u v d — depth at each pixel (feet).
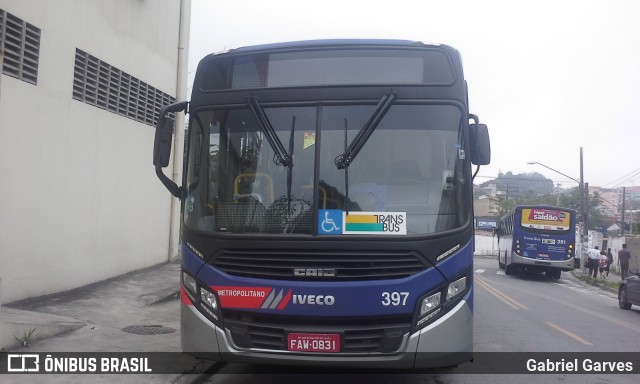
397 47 17.01
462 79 16.81
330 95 16.57
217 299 15.81
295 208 15.89
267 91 16.89
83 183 34.86
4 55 27.81
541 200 201.77
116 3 38.45
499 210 220.23
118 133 39.24
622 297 49.62
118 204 39.47
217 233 16.06
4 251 28.07
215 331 15.75
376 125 16.31
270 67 17.22
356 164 16.02
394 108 16.49
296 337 15.15
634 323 39.37
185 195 17.49
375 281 15.07
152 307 31.86
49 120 31.30
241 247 15.75
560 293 62.03
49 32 31.17
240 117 17.04
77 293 33.09
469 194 16.21
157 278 40.24
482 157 17.48
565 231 79.20
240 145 16.83
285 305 15.20
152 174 44.96
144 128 43.21
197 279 16.22
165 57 46.68
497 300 49.08
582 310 45.57
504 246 96.07
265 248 15.57
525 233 79.97
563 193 235.20
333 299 15.01
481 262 141.49
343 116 16.43
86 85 35.12
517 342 29.04
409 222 15.62
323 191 15.84
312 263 15.33
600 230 170.81
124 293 34.45
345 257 15.28
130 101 40.96
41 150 30.66
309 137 16.35
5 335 21.65
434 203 15.85
